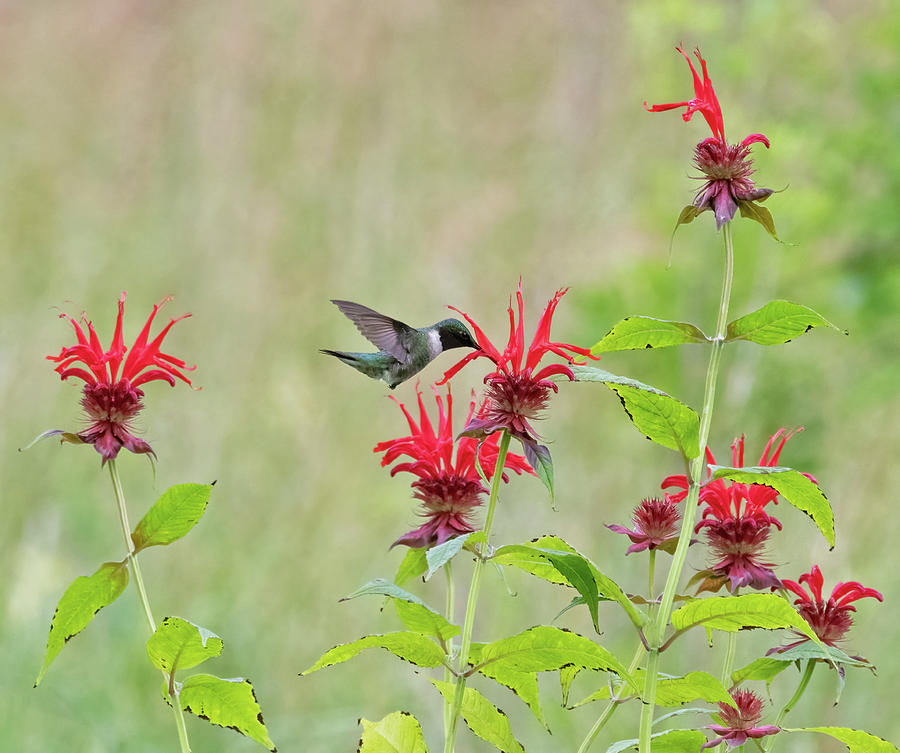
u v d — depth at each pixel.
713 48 12.87
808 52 12.48
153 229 14.13
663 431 4.14
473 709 4.31
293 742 8.70
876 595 4.48
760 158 11.55
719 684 4.04
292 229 13.98
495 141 15.23
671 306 11.66
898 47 12.17
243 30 15.48
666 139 14.55
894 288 11.66
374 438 12.13
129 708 8.98
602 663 3.94
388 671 9.96
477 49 15.85
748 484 4.51
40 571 10.50
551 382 4.25
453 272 14.05
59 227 13.94
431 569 3.89
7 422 11.43
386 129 15.11
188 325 13.26
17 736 8.27
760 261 11.55
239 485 11.63
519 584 10.64
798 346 11.43
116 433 4.37
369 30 15.62
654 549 4.55
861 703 8.71
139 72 15.41
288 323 13.16
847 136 12.12
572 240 14.11
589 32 15.91
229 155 14.65
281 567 10.80
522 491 11.71
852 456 10.75
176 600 10.41
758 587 4.47
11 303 12.85
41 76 15.36
